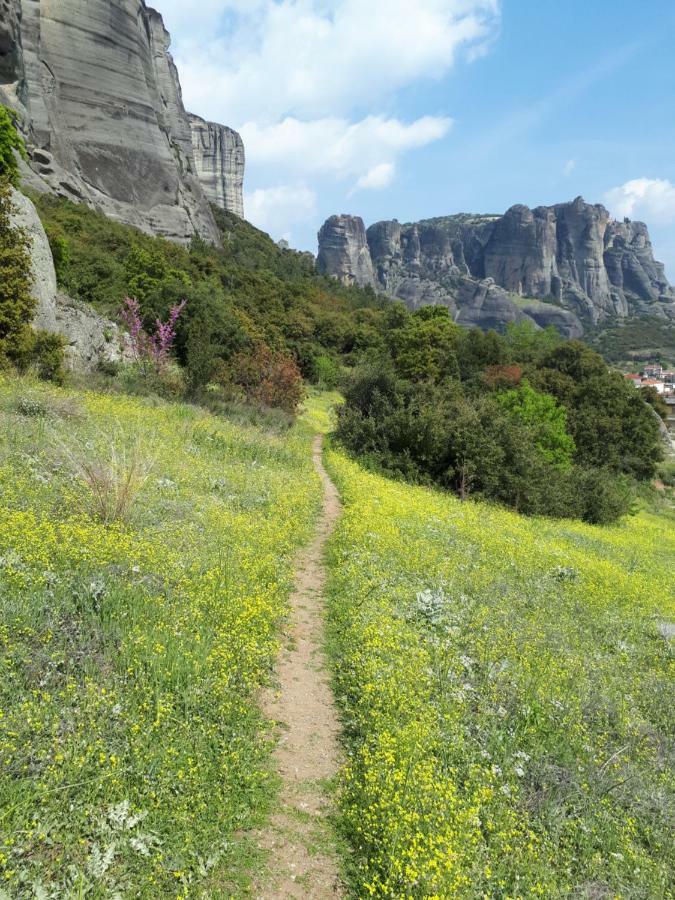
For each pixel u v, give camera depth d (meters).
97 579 6.45
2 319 17.11
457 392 28.91
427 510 17.41
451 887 3.70
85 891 3.21
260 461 18.66
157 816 3.90
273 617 7.41
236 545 9.24
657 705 7.33
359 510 14.38
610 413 52.19
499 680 6.84
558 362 62.88
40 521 7.52
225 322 42.59
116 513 8.74
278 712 5.80
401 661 6.52
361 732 5.50
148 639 5.55
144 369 24.64
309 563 10.81
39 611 5.47
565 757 5.68
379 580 9.42
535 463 26.33
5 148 35.97
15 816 3.48
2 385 14.83
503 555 13.52
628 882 4.30
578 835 4.70
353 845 4.30
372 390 28.53
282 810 4.52
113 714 4.55
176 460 14.02
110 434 13.79
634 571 16.34
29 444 10.93
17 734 3.91
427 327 67.25
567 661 7.93
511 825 4.52
